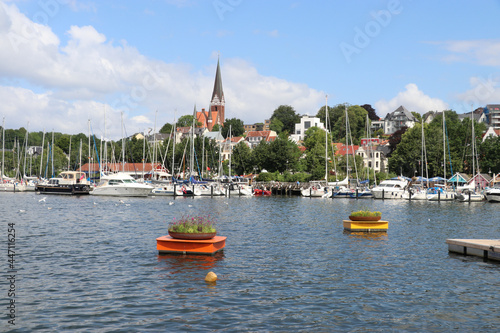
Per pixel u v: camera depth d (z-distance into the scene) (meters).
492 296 19.30
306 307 17.62
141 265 24.14
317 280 21.59
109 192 90.38
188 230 26.86
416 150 129.25
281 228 41.19
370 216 39.06
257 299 18.56
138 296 18.73
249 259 26.14
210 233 27.11
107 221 45.12
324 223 45.81
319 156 125.62
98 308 17.20
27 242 31.25
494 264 25.38
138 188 90.38
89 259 25.59
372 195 97.56
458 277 22.41
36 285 20.17
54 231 36.97
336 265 24.91
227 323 15.84
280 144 136.25
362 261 26.03
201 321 15.99
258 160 139.38
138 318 16.20
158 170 129.12
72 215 51.00
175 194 94.94
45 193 98.31
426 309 17.58
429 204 82.81
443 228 43.28
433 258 27.08
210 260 25.58
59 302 17.86
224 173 140.12
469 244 27.94
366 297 18.98
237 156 145.88
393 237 35.91
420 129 138.38
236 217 51.84
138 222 44.53
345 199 95.75
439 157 124.69
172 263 24.69
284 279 21.70
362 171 127.56
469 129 127.38
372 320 16.33
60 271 22.73
